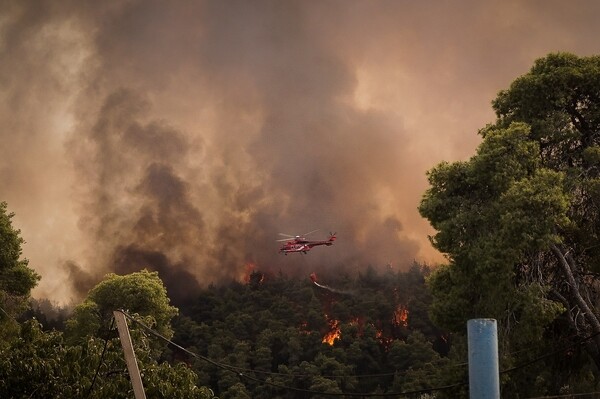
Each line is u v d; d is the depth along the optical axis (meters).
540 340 40.53
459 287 39.88
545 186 37.38
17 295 52.59
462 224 39.50
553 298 41.22
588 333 40.31
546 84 42.28
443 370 39.69
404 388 95.88
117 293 74.75
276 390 120.81
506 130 39.69
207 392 29.64
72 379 27.59
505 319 38.75
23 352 27.80
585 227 41.81
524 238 36.66
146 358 30.25
